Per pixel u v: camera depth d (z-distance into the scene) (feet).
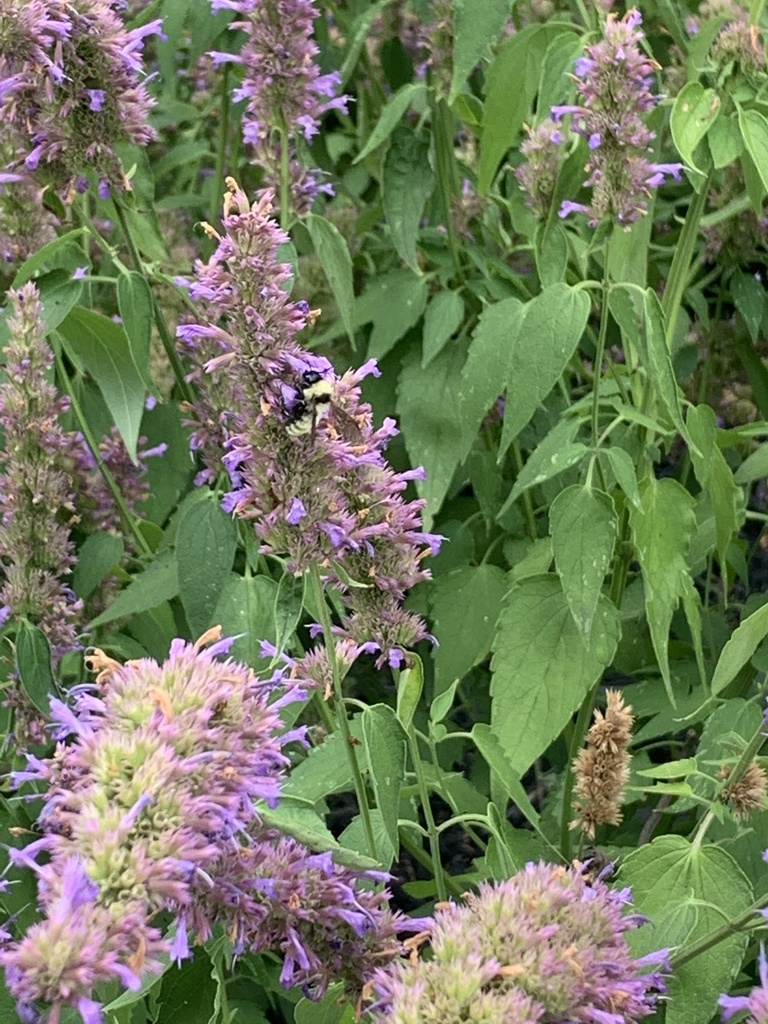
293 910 1.09
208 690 1.02
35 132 1.48
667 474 2.30
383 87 2.44
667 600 1.56
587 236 1.94
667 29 1.97
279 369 1.16
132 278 1.54
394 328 1.94
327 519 1.19
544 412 2.06
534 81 1.79
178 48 2.24
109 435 1.94
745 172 1.65
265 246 1.16
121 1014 1.32
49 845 0.94
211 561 1.54
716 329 2.12
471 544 2.01
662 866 1.36
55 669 1.63
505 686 1.55
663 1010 1.34
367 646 1.31
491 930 1.03
